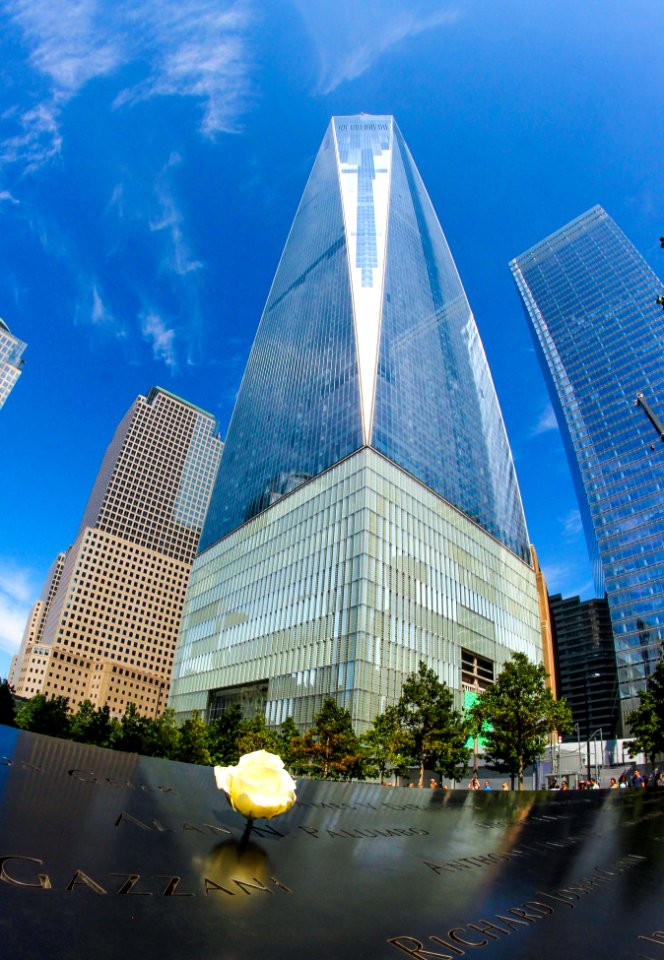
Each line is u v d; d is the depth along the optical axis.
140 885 3.16
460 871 4.93
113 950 2.29
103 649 198.75
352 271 103.38
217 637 93.50
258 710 76.00
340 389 89.69
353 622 66.31
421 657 71.38
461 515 92.38
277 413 107.50
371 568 69.56
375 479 76.19
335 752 42.59
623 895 4.91
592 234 174.12
